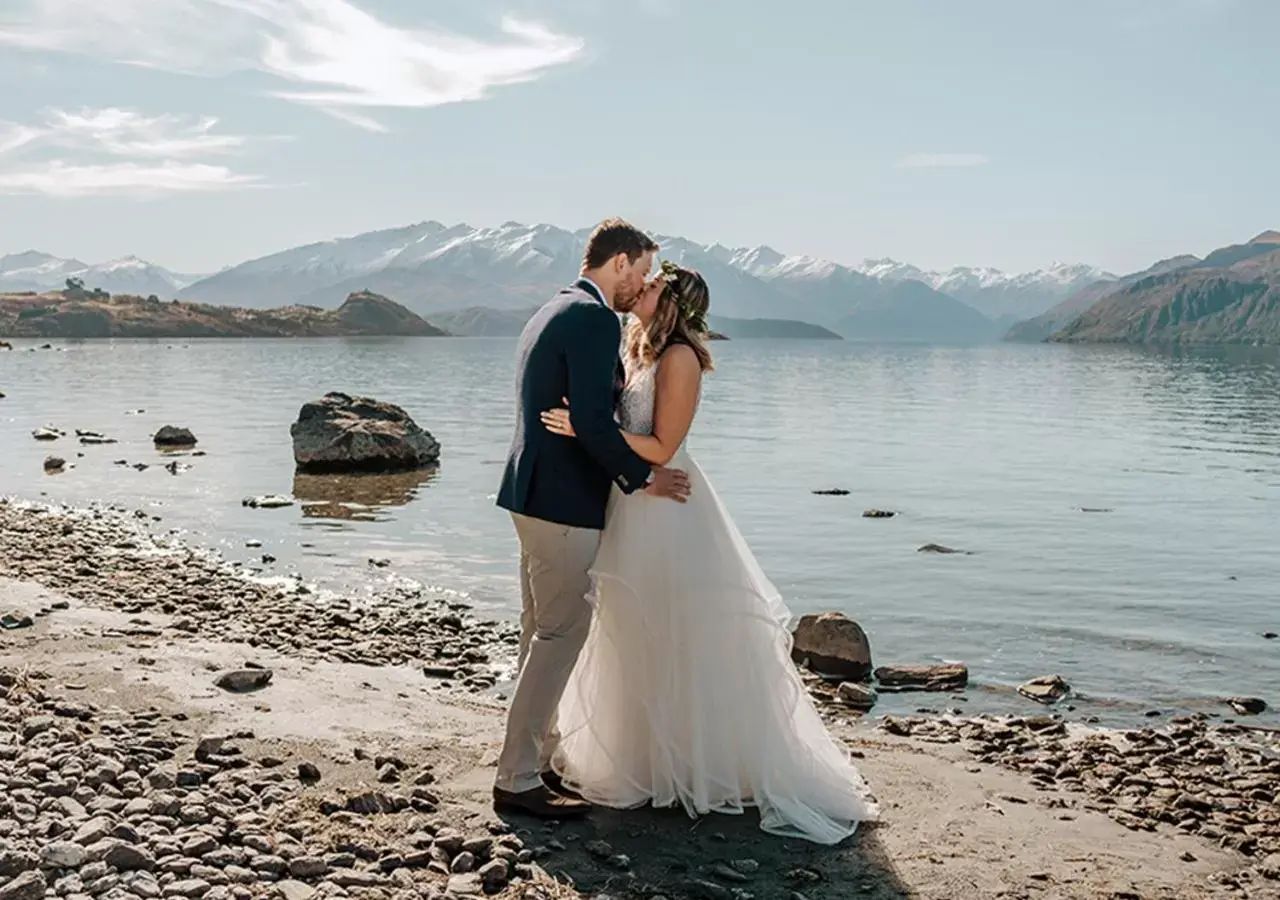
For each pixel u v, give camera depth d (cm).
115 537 1816
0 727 696
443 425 4306
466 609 1390
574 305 580
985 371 12356
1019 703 1067
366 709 802
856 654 1158
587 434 572
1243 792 788
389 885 513
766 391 7544
